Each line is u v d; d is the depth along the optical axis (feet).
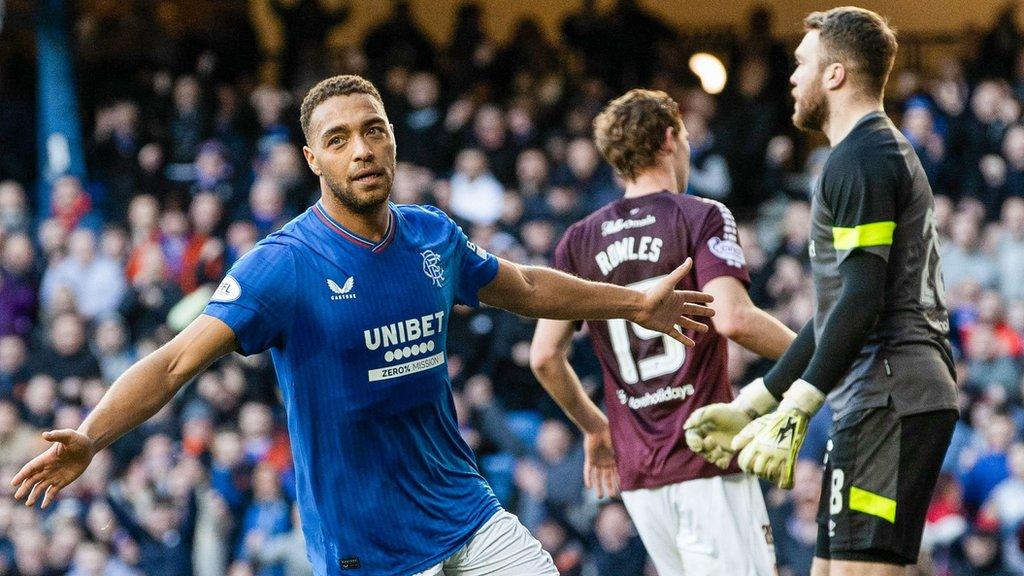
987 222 144.25
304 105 44.75
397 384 44.80
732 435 50.65
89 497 113.39
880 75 49.06
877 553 48.21
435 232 46.03
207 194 140.77
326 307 44.06
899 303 48.08
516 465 110.93
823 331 47.37
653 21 159.84
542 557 47.85
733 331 53.52
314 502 45.32
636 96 57.47
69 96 162.91
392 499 45.32
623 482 56.90
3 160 163.84
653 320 48.44
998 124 148.46
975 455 110.32
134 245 141.69
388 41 159.74
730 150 146.61
